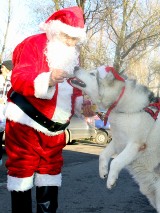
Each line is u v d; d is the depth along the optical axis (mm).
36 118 1776
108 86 1977
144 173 2078
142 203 3029
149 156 2031
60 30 1767
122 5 10375
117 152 2111
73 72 1904
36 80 1621
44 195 1863
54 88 1700
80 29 1800
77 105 1936
